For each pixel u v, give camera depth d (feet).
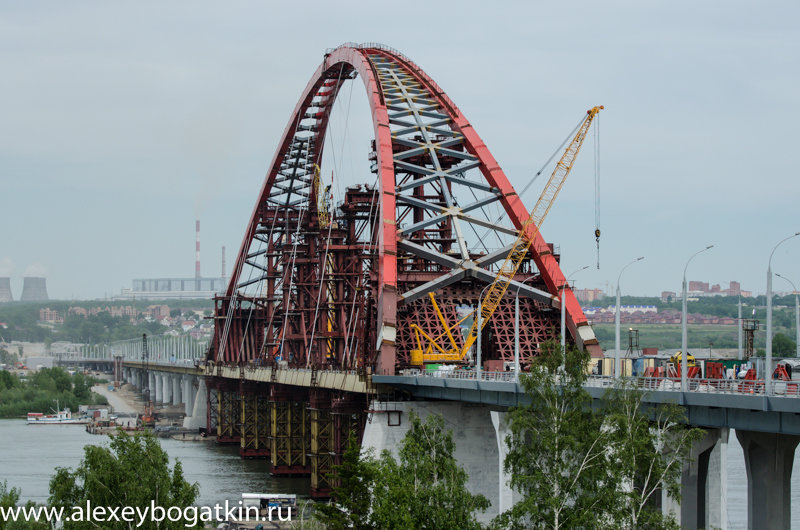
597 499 259.19
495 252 504.43
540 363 287.69
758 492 296.30
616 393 281.13
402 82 590.14
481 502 283.59
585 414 285.64
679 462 271.28
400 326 489.67
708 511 319.27
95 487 294.46
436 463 291.79
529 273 501.56
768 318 275.80
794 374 368.48
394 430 448.24
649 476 265.34
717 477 321.11
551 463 266.77
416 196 559.79
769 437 293.84
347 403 529.04
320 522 418.10
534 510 258.16
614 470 261.03
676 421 277.44
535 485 264.93
